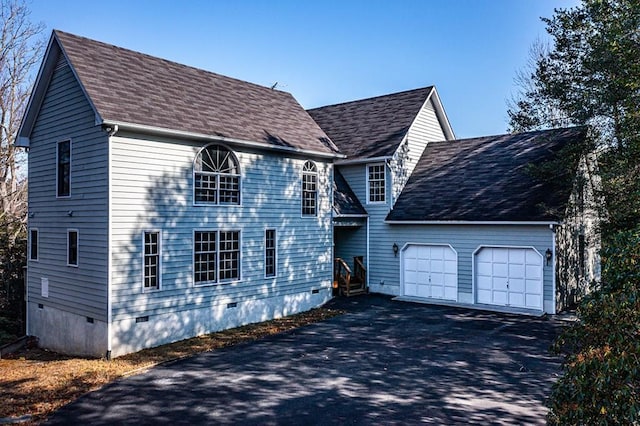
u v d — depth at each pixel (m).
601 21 14.70
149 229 12.84
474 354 11.65
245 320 15.41
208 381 9.96
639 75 13.16
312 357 11.63
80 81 12.53
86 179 12.88
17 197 26.81
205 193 14.41
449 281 18.75
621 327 4.23
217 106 16.00
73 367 11.25
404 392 9.16
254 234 15.78
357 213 20.50
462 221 17.81
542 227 16.31
